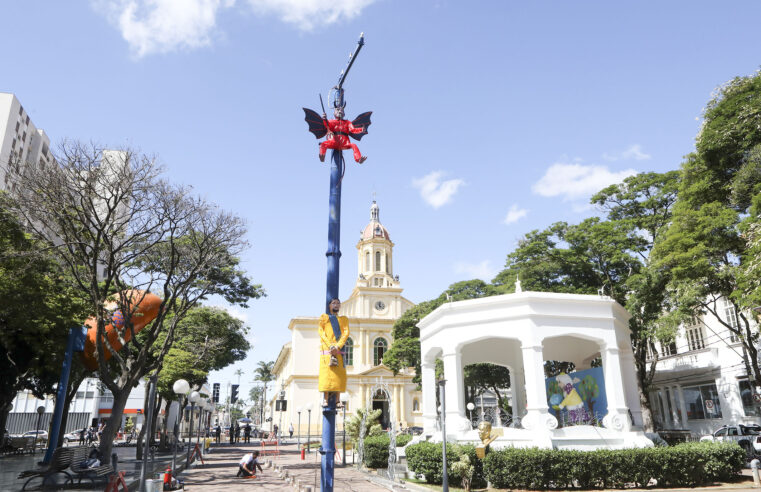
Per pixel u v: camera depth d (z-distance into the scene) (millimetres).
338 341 9164
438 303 39656
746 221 15562
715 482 13406
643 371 24172
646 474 12875
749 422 24000
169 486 14039
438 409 22938
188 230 17578
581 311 15586
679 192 20047
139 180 15852
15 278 15867
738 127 17266
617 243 24688
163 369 24062
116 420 15359
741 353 24578
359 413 25672
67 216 15445
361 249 63031
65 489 12523
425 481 15078
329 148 10352
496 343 20203
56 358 18750
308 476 17625
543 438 13898
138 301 17672
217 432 39531
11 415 45781
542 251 27422
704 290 18766
